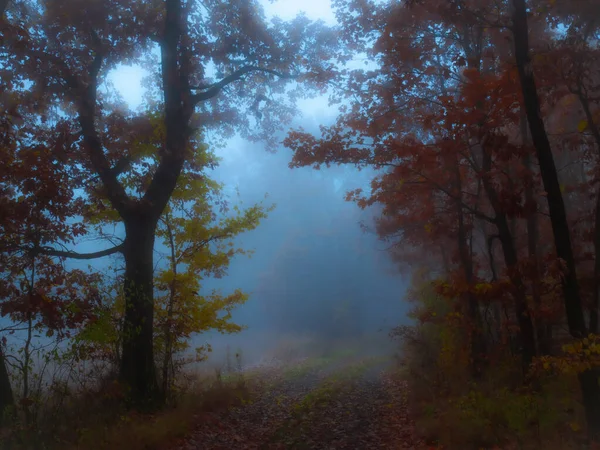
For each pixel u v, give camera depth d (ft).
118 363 38.06
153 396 37.88
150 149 44.62
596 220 31.96
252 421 36.24
